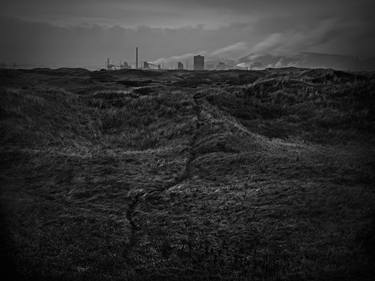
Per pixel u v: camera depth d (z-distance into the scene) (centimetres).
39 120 2806
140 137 2786
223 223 1301
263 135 2739
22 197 1534
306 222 1253
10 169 1852
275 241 1155
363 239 1116
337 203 1383
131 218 1388
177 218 1362
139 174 1870
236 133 2516
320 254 1063
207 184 1689
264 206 1402
